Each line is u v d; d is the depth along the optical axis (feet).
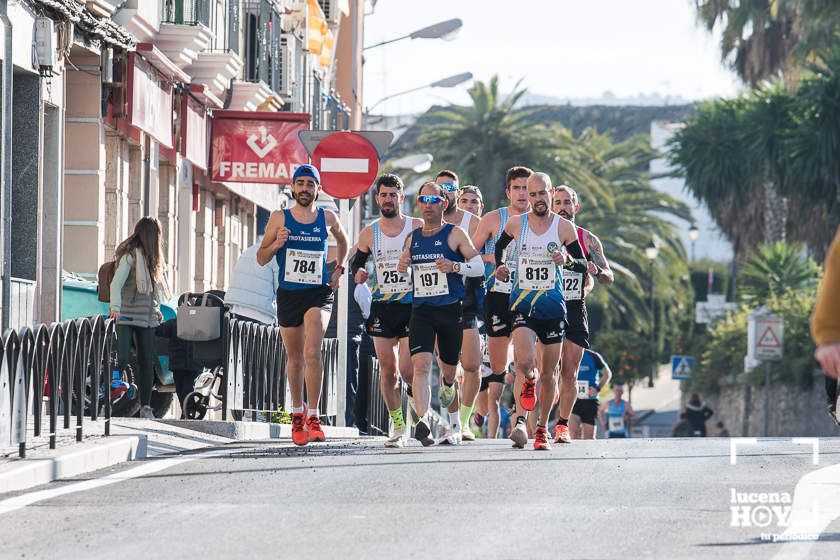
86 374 83.92
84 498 65.26
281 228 92.84
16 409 72.28
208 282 204.95
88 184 142.00
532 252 92.79
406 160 313.73
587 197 431.43
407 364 99.60
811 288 376.48
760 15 398.83
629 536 54.44
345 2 334.24
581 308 101.40
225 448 92.22
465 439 106.73
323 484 70.18
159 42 159.33
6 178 120.88
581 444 100.22
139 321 107.55
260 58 204.23
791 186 368.68
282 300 94.79
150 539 53.78
